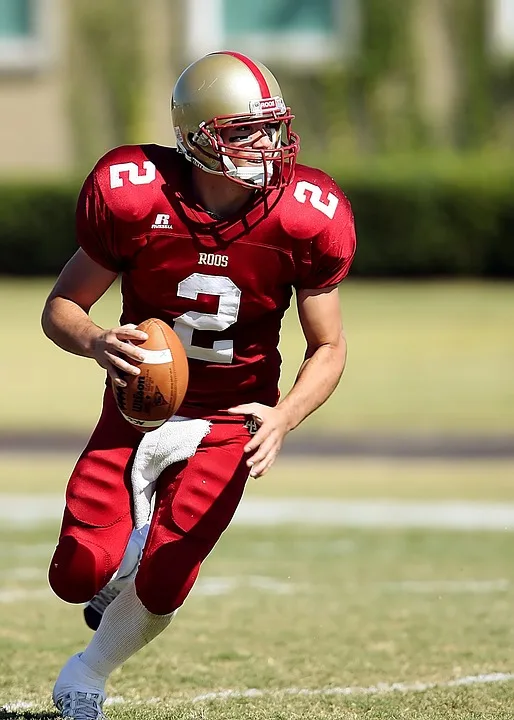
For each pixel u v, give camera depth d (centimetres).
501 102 8106
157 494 1362
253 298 1330
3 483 3194
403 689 1519
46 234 7612
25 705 1450
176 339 1289
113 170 1326
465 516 2831
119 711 1412
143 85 7906
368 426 4031
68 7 7869
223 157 1280
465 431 3941
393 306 6594
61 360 5228
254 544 2558
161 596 1313
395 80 8031
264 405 1323
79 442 3753
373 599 2064
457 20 8050
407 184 7556
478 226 7562
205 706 1438
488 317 6225
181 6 7875
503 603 2031
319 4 7944
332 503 2994
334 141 8025
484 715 1397
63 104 7919
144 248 1316
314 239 1317
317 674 1599
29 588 2133
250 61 1318
